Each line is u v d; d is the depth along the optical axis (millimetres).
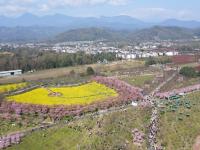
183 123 151750
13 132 146500
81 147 129500
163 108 167500
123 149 126688
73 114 157875
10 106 165500
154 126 146625
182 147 133500
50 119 156750
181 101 180375
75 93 194500
